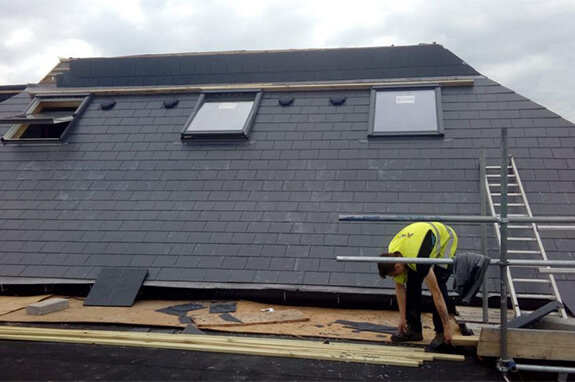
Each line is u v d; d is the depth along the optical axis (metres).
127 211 9.27
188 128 10.52
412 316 6.17
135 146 10.52
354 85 10.79
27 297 8.27
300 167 9.50
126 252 8.55
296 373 5.32
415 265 5.75
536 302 7.20
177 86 11.91
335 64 11.49
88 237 8.91
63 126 11.73
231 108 10.98
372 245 8.09
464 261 5.16
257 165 9.69
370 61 11.34
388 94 10.58
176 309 7.59
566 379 5.20
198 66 12.09
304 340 6.37
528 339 5.25
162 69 12.22
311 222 8.58
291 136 10.12
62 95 12.02
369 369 5.40
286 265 8.01
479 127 9.52
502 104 9.86
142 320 7.11
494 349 5.33
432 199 8.55
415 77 11.02
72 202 9.60
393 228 8.30
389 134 9.63
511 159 8.81
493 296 7.25
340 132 9.99
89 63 12.51
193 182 9.60
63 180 10.08
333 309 7.63
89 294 7.94
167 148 10.38
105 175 10.03
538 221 5.12
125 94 11.84
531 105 9.73
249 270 8.02
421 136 9.54
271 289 7.73
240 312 7.39
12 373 5.39
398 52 11.21
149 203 9.35
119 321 7.08
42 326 7.04
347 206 8.70
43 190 9.93
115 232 8.92
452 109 9.96
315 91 10.97
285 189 9.18
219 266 8.15
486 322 6.50
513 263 5.15
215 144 10.27
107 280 8.13
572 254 7.63
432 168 9.02
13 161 10.68
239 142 10.20
